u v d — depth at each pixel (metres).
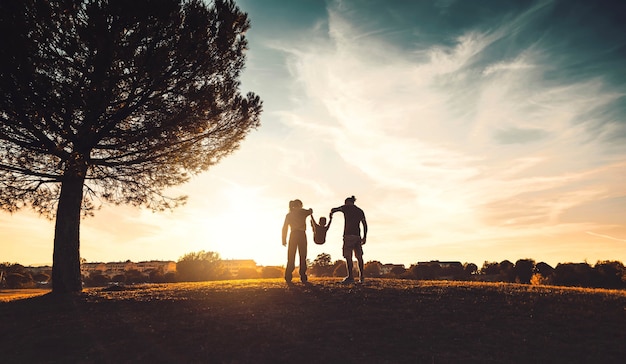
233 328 9.16
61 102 13.88
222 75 17.59
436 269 67.56
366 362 7.46
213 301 11.26
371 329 8.95
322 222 13.73
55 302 12.12
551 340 8.40
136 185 17.41
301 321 9.44
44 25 13.26
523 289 12.63
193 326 9.33
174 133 16.31
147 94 15.43
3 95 13.37
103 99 14.27
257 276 47.41
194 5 15.71
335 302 10.82
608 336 8.61
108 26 13.76
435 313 10.00
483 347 8.09
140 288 14.73
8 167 15.45
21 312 11.01
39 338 8.88
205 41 15.60
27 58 12.86
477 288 12.73
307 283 13.48
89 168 16.48
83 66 13.94
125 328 9.32
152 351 8.12
